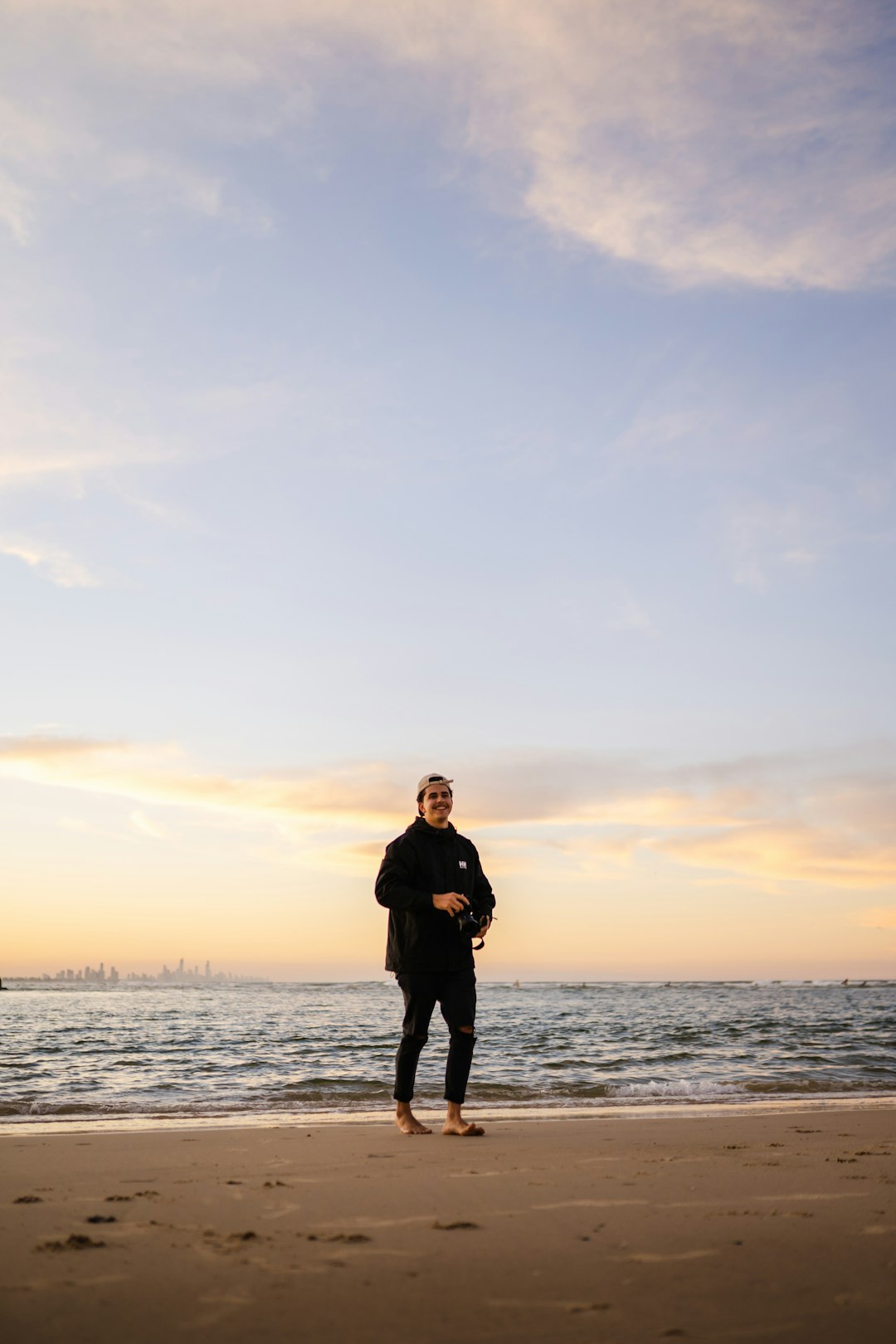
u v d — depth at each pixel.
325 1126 6.03
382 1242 2.47
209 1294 2.00
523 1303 1.94
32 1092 8.98
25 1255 2.32
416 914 5.33
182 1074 10.95
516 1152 4.37
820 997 70.19
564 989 128.38
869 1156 4.30
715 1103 8.14
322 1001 53.12
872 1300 1.97
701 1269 2.20
